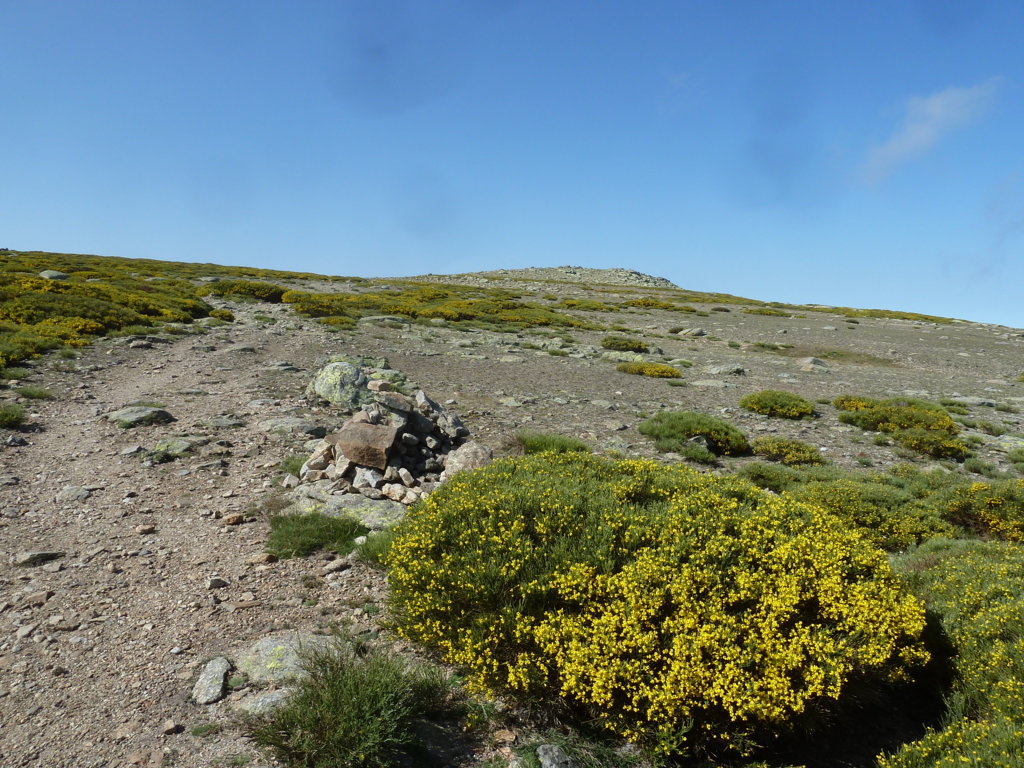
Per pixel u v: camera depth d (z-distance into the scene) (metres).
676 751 5.55
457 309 60.03
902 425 23.09
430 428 15.19
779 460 18.67
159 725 5.62
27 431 14.97
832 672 5.57
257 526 10.52
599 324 62.97
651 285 153.75
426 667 6.56
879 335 61.72
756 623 6.02
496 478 9.20
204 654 6.82
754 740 5.79
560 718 6.06
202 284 64.50
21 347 22.59
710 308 87.12
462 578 6.71
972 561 8.94
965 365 45.94
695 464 17.41
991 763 4.98
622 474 9.53
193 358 26.27
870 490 13.44
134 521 10.52
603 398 26.44
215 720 5.71
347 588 8.49
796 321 73.31
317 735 5.23
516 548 7.02
